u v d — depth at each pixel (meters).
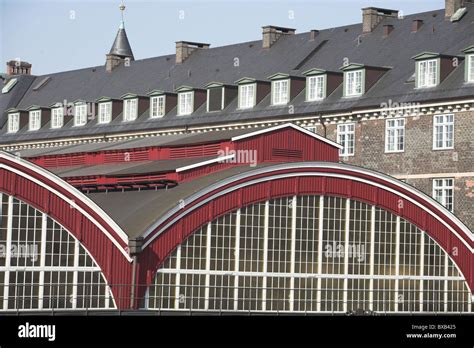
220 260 45.28
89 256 42.66
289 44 76.88
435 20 67.06
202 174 48.66
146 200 47.28
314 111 66.50
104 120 83.81
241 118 71.62
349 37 72.38
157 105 79.44
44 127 88.88
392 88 63.34
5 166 41.22
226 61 80.50
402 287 48.97
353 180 48.03
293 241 46.72
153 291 43.81
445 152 59.12
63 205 42.25
